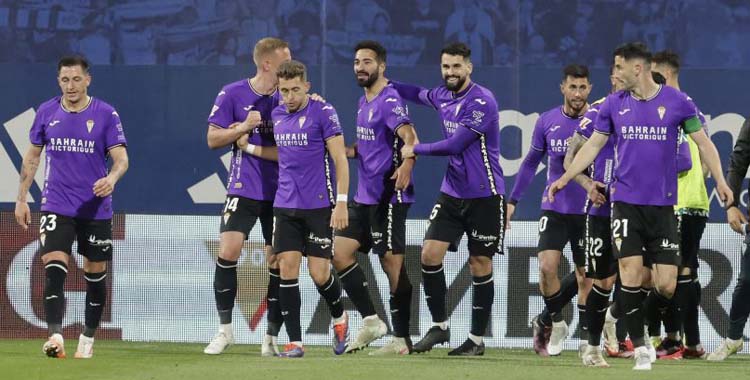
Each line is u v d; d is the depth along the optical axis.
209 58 40.94
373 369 22.72
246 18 40.81
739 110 39.97
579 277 28.86
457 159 26.92
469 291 31.56
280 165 26.19
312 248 26.11
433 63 40.31
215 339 27.56
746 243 27.30
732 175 27.42
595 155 23.75
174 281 32.06
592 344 24.56
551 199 24.14
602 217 24.75
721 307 31.17
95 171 25.48
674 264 23.44
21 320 32.28
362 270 29.02
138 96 40.81
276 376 21.25
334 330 27.31
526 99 40.09
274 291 27.44
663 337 31.03
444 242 27.23
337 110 40.28
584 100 29.06
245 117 27.45
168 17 40.97
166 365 23.72
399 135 26.72
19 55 40.94
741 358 28.97
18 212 25.84
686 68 40.16
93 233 25.58
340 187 25.73
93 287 25.88
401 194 27.23
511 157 40.03
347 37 40.47
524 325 31.58
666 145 23.19
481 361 25.67
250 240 31.77
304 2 40.66
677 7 40.31
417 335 31.56
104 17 41.03
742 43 40.25
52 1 41.06
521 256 31.61
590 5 40.31
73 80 25.12
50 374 21.83
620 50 23.25
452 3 40.34
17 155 40.50
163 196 40.53
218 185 40.59
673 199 23.36
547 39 40.28
